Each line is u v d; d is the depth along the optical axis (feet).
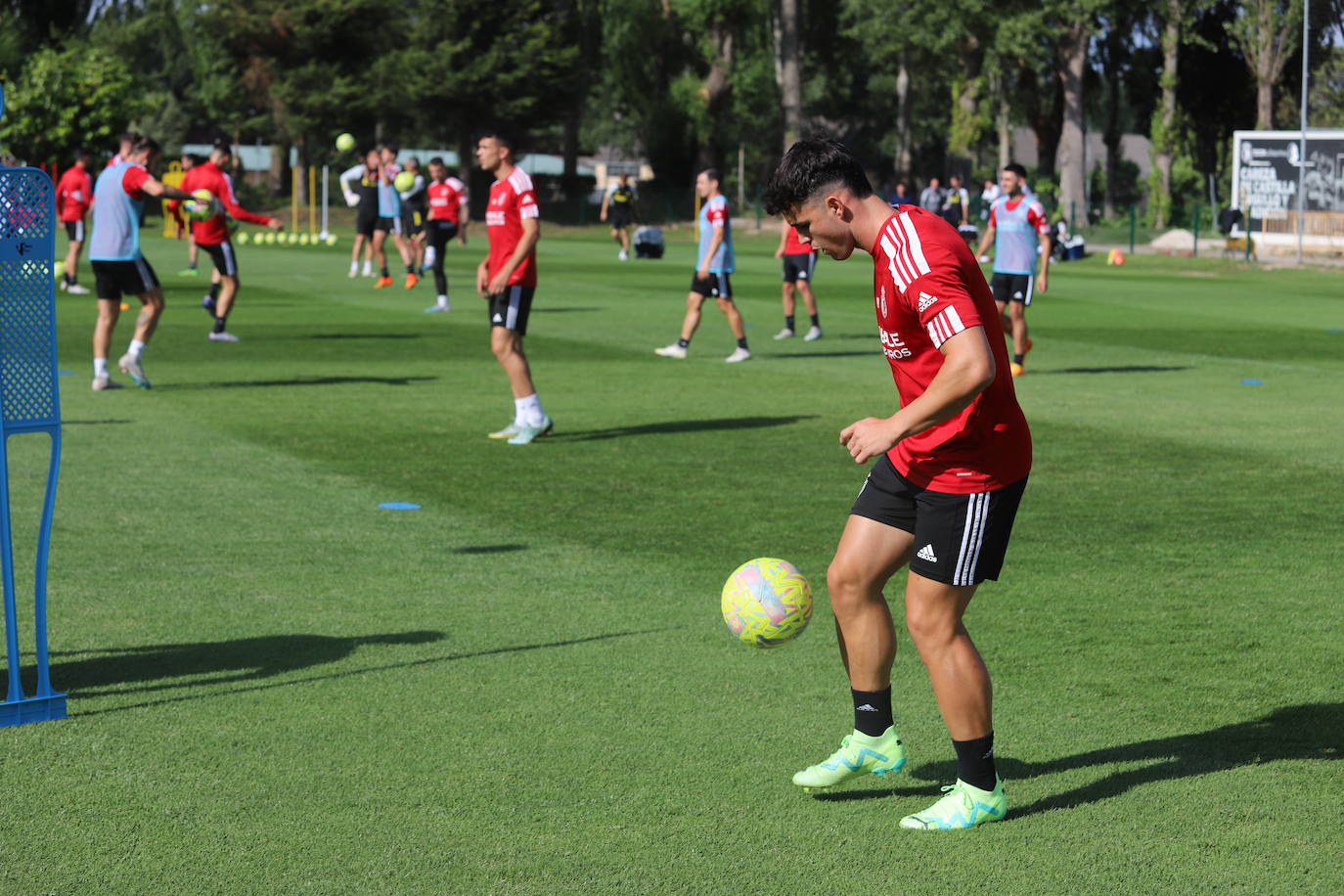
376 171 110.01
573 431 44.27
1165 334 80.18
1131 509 33.47
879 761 16.49
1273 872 14.57
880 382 56.85
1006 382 15.19
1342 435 44.52
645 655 21.90
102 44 292.61
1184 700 20.08
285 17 254.06
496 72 249.55
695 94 258.37
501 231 41.60
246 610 24.16
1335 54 164.66
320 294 98.73
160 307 52.06
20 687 18.63
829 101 321.73
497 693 20.06
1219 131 274.36
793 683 20.68
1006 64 225.35
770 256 170.40
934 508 15.31
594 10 266.98
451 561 27.81
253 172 326.03
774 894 13.93
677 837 15.30
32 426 18.37
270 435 42.55
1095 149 375.25
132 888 13.91
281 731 18.43
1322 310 98.17
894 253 14.78
